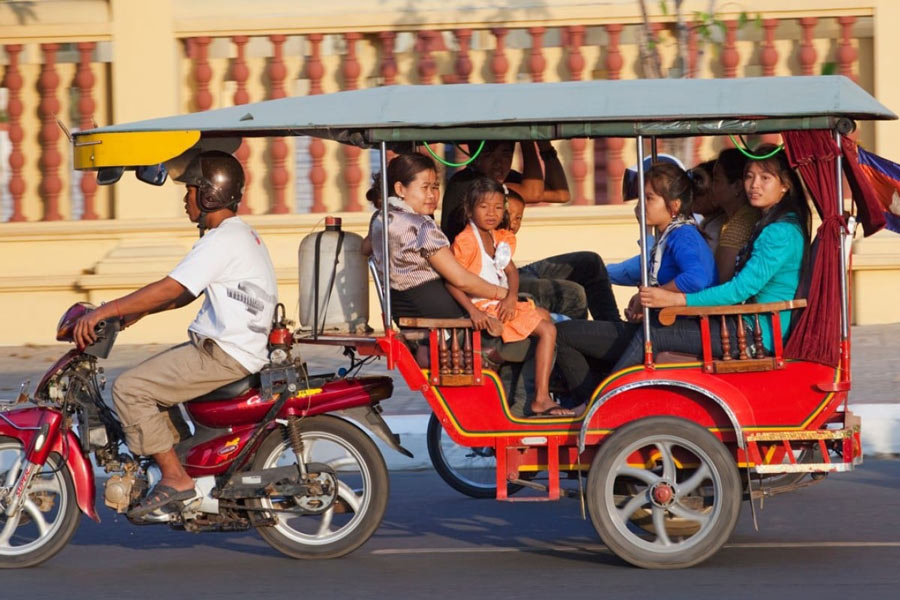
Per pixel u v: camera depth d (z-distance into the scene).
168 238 24.66
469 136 11.84
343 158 24.80
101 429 12.45
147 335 24.66
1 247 24.91
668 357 12.22
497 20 23.98
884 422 17.58
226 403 12.39
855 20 24.16
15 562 12.56
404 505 15.44
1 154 25.34
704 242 12.74
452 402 12.39
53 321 24.70
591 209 24.33
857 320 24.31
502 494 12.39
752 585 11.50
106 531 14.41
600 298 16.05
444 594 11.44
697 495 12.05
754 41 24.19
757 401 12.11
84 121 24.77
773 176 12.38
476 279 12.45
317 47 24.28
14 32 24.47
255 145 24.88
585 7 23.91
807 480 13.46
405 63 24.39
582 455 12.38
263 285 12.41
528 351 12.78
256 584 11.93
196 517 12.44
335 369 21.62
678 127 11.71
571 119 11.54
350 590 11.66
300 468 12.34
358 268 12.74
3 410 12.50
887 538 13.24
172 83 24.38
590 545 13.22
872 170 13.13
